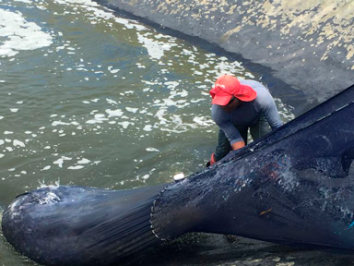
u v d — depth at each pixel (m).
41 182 5.88
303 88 7.68
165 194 4.15
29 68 8.32
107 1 11.04
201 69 8.40
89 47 9.10
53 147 6.48
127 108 7.34
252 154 3.96
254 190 3.89
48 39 9.30
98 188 5.25
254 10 9.08
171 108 7.34
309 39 8.24
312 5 8.53
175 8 10.00
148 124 6.96
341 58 7.72
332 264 3.76
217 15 9.42
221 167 4.04
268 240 4.03
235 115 4.97
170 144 6.56
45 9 10.55
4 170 6.07
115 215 4.35
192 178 4.12
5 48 8.88
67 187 5.19
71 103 7.41
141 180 5.92
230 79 4.70
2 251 4.86
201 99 7.54
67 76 8.13
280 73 8.09
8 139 6.59
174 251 4.54
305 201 3.78
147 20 10.18
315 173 3.76
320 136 3.79
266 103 4.85
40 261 4.66
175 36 9.59
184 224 4.09
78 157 6.31
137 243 4.26
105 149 6.46
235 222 4.01
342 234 3.74
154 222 4.16
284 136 4.00
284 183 3.82
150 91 7.77
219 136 5.57
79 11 10.57
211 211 4.00
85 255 4.43
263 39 8.70
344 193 3.69
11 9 10.42
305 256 3.94
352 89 3.96
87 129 6.83
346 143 3.72
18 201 5.12
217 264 4.15
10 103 7.33
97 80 8.05
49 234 4.61
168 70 8.37
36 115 7.09
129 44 9.22
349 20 8.00
